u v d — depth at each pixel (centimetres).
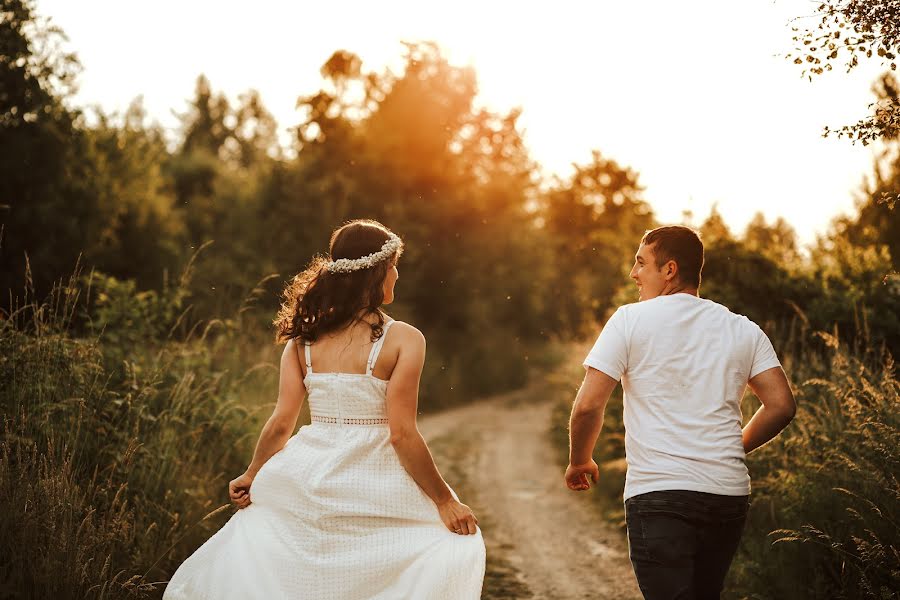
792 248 897
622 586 539
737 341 296
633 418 294
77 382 471
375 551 276
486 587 534
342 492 278
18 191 1552
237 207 2525
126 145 2009
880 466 411
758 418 302
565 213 5369
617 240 1270
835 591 397
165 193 2438
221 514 531
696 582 287
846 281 817
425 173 2447
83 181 1694
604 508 787
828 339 514
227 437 618
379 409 286
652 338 293
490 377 2412
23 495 371
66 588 350
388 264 296
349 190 2333
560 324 2842
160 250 2005
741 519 288
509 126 2569
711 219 920
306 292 296
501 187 2602
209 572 285
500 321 2816
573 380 1330
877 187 812
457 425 1585
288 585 274
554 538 683
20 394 439
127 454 442
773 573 443
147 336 644
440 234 2431
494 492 896
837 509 432
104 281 641
